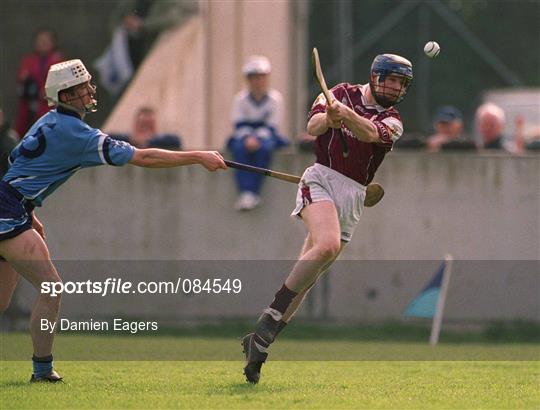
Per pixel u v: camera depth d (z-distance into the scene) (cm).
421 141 5709
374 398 2788
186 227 5369
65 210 5372
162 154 2988
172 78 6253
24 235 2950
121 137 5381
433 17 10206
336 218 2975
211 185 5353
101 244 5378
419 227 5341
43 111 6025
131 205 5375
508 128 8906
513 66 11350
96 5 7444
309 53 8181
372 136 2934
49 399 2728
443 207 5338
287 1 6050
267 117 5397
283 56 6038
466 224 5344
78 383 3072
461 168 5338
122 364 3694
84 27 7469
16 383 3061
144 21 6644
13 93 7388
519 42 11419
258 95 5394
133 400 2714
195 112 6141
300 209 3022
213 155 3030
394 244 5334
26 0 7431
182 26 6359
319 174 3025
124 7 7112
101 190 5384
